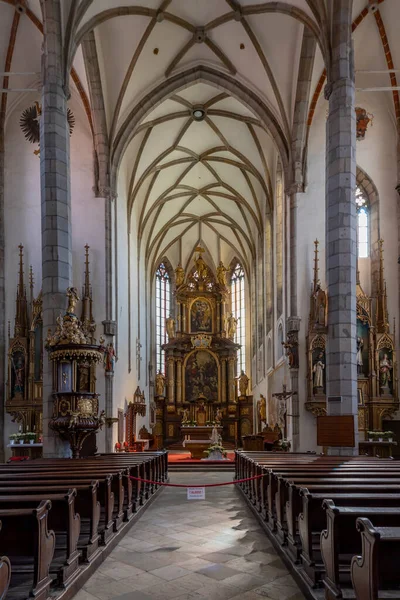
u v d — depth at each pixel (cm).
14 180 2348
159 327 4297
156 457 1507
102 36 2119
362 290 2220
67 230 1515
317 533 693
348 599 492
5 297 2273
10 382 2177
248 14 2042
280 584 652
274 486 912
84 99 2284
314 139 2312
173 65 2331
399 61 2122
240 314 4394
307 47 2088
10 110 2347
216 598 604
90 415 1398
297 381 2172
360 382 2150
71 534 623
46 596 536
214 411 4259
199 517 1109
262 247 3372
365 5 1961
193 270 4453
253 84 2350
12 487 687
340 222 1502
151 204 3456
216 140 3036
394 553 434
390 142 2309
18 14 2009
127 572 704
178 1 2034
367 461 1161
